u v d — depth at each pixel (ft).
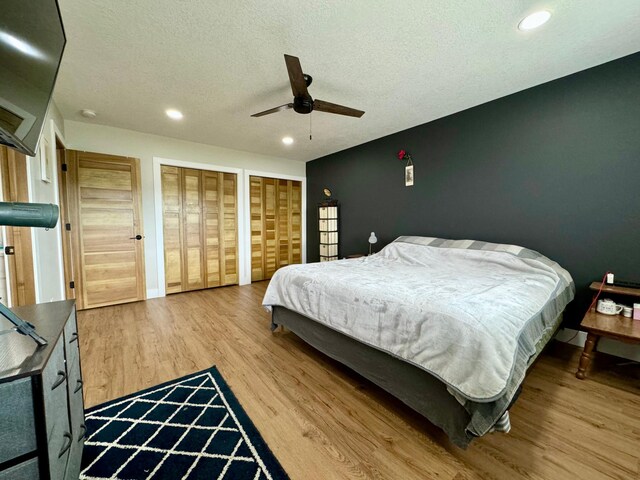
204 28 5.44
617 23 5.40
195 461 3.90
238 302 11.83
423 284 5.90
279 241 16.90
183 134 12.02
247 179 15.17
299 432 4.50
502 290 5.30
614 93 6.77
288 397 5.42
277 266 16.88
